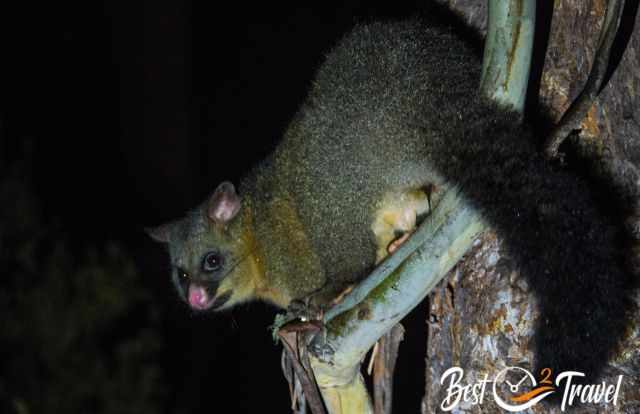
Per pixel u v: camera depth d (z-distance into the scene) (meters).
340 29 7.13
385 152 6.14
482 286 6.07
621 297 6.00
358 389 6.07
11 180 7.07
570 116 5.99
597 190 6.05
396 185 6.14
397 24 6.18
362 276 6.18
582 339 5.99
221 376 7.02
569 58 6.09
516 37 6.00
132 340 6.96
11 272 6.98
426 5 6.24
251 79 7.52
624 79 6.08
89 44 8.15
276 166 6.25
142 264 7.12
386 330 6.01
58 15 8.09
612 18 5.95
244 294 6.32
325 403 6.08
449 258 5.99
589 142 6.06
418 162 6.12
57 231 7.23
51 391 6.90
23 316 6.93
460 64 6.12
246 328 7.01
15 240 7.02
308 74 7.25
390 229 6.18
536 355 6.01
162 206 7.74
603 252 6.00
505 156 6.02
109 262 6.99
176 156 7.88
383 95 6.14
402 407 6.31
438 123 6.09
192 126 7.87
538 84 6.09
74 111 7.92
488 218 6.00
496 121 6.03
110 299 6.95
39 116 7.86
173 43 7.90
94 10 8.12
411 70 6.13
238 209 6.28
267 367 6.99
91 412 6.92
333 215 6.18
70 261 7.02
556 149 6.01
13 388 6.89
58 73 7.98
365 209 6.16
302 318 6.11
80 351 6.94
